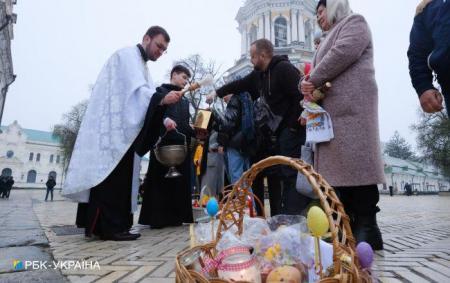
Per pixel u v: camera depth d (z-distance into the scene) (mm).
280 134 2986
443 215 6500
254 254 1171
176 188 4254
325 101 2305
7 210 7594
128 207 3166
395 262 2039
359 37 2197
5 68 29828
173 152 3594
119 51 3365
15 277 1729
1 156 73562
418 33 1822
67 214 6750
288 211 2771
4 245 2711
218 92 4090
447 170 33938
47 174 78062
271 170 3076
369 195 2291
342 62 2186
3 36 25141
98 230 3105
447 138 31359
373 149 2158
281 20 29594
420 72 1796
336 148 2197
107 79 3299
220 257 1147
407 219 5570
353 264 914
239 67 26266
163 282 1645
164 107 3207
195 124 4496
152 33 3475
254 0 30078
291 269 1047
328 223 984
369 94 2225
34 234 3354
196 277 960
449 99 1576
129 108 3105
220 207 1647
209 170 5098
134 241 2961
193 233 1643
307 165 1176
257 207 3396
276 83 2994
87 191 3117
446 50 1512
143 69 3426
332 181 2178
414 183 66312
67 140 34812
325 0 2562
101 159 3066
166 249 2539
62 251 2443
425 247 2572
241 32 31422
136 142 3102
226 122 3869
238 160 3895
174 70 4512
